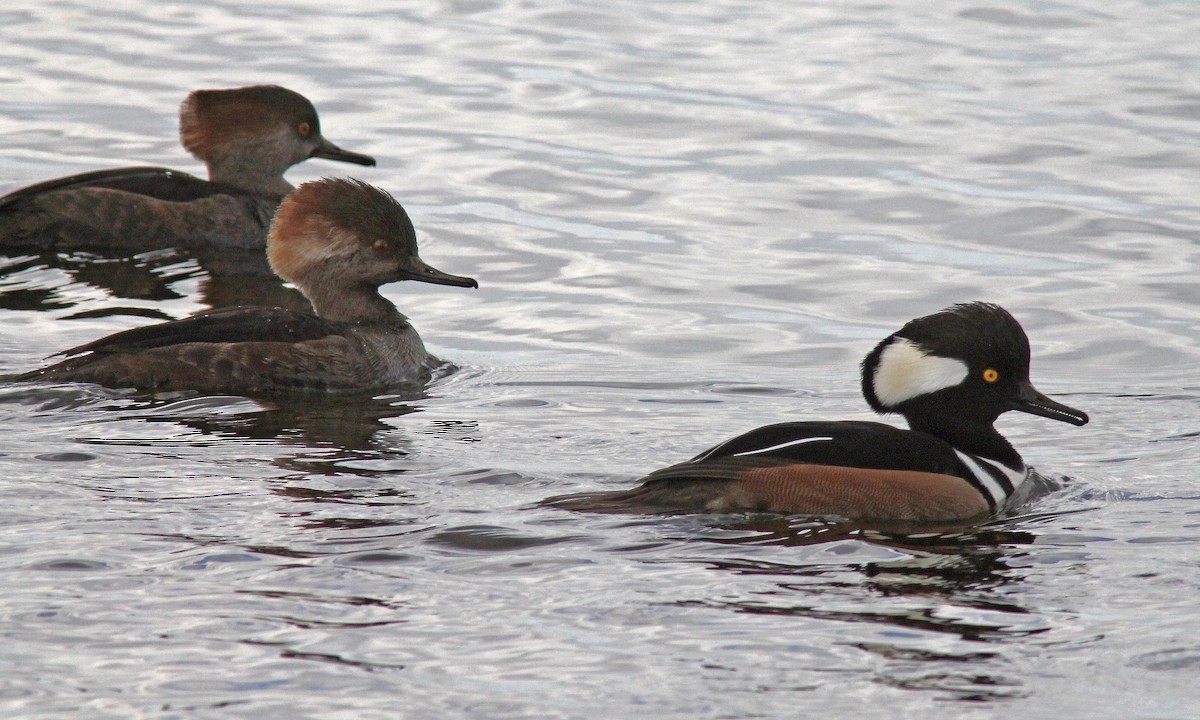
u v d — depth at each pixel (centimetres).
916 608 910
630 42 2748
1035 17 2889
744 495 1060
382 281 1540
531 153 2202
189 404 1335
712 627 878
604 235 1905
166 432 1248
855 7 2994
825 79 2528
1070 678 827
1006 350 1134
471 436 1267
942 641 866
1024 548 1013
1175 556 999
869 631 877
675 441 1262
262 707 783
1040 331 1603
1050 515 1085
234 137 2073
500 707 787
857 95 2447
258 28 2811
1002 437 1154
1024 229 1914
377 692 798
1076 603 920
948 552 1003
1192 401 1391
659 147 2230
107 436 1227
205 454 1187
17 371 1418
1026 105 2389
